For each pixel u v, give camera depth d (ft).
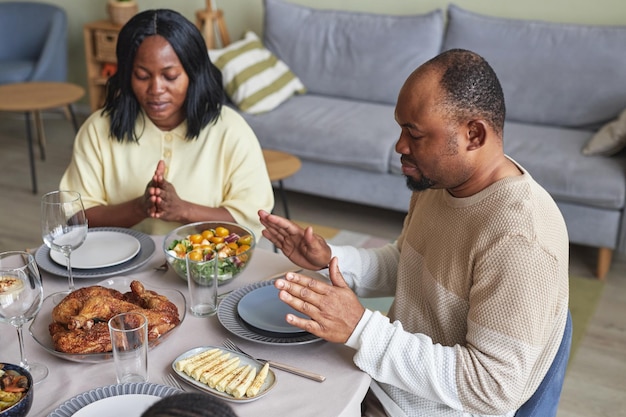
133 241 5.62
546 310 4.00
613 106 11.41
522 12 12.85
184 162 6.44
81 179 6.51
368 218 12.36
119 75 6.16
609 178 10.04
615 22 12.22
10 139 15.75
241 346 4.39
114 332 3.81
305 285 4.17
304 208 12.71
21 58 16.33
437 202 4.61
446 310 4.44
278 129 11.94
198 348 4.27
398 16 12.99
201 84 6.16
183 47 5.94
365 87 13.10
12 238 11.40
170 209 5.86
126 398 3.76
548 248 4.01
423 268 4.65
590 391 7.98
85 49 17.04
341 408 3.83
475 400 4.05
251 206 6.32
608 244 10.26
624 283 10.40
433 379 4.06
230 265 5.05
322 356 4.32
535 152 10.74
